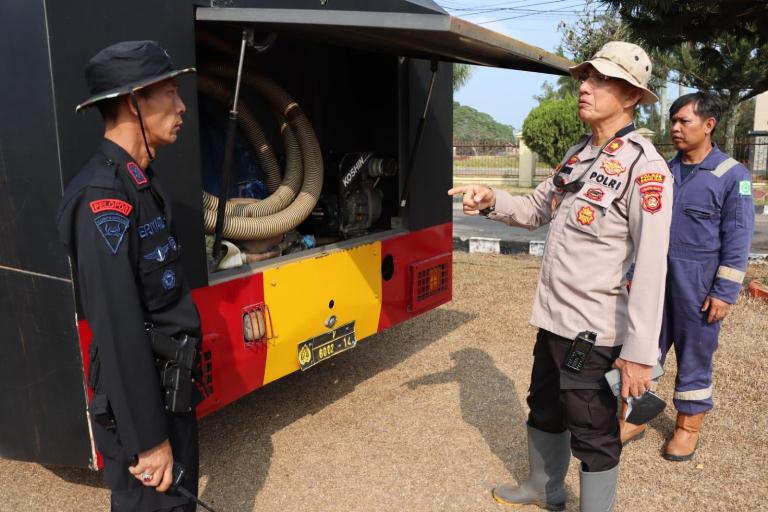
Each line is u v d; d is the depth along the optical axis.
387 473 3.12
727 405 3.84
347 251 3.57
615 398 2.33
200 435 3.54
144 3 2.35
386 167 3.96
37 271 2.25
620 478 3.08
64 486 2.97
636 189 2.14
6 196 2.25
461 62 3.69
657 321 2.09
